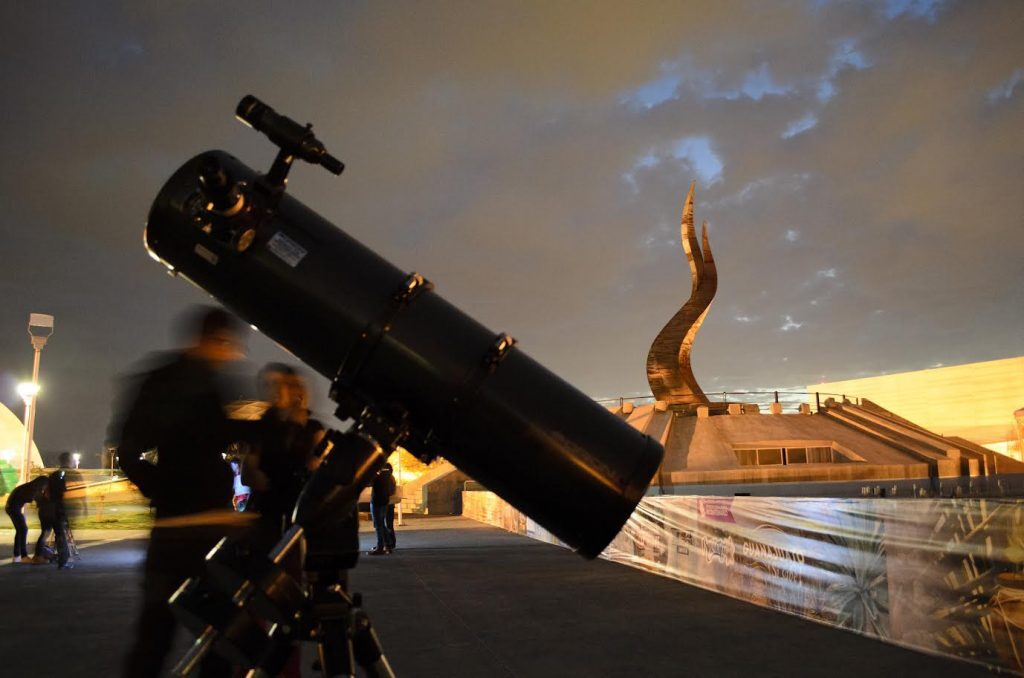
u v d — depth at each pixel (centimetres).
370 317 199
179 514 282
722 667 439
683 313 3297
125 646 482
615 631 543
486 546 1312
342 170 199
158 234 205
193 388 284
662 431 2973
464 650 483
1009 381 6291
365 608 642
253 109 192
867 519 535
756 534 674
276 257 200
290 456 305
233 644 162
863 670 431
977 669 429
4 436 4175
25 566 987
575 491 203
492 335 209
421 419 202
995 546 427
